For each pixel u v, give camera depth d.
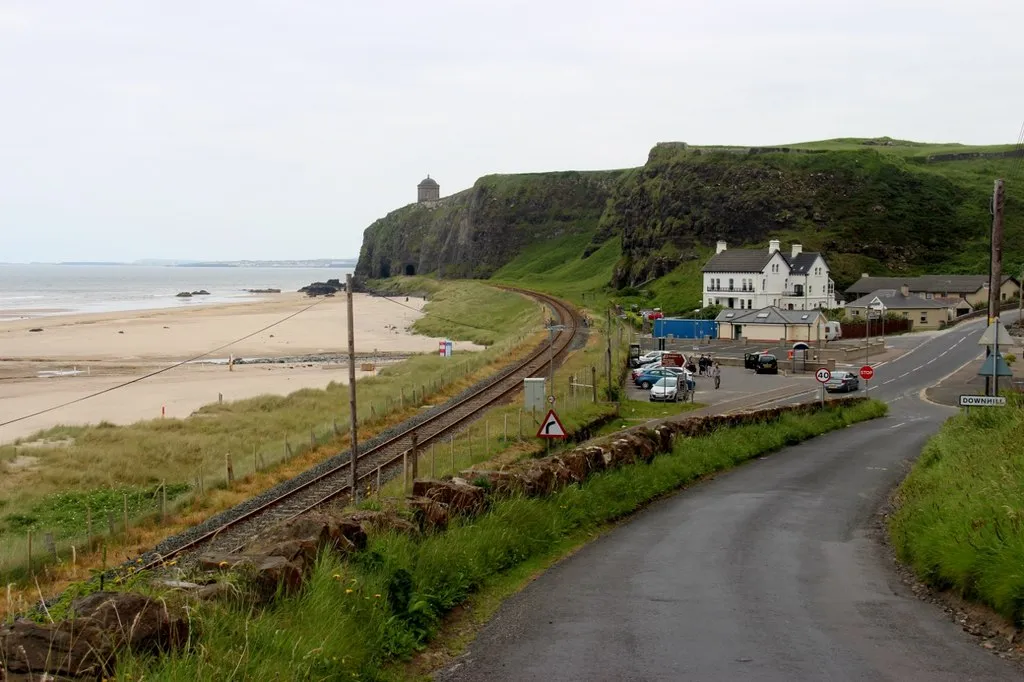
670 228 160.88
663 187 168.75
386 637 9.63
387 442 35.38
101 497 32.31
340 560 10.47
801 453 31.16
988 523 12.30
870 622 10.91
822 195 155.75
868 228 150.12
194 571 9.62
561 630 10.61
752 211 153.75
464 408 43.38
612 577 13.44
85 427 46.50
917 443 34.38
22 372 74.19
